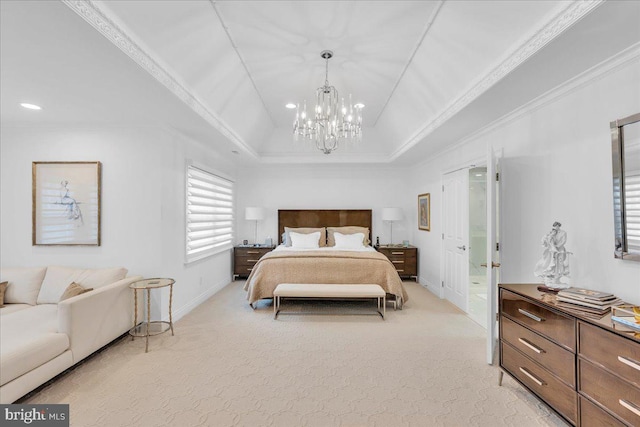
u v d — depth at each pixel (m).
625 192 1.87
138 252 3.44
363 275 4.15
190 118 3.22
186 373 2.45
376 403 2.07
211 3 2.22
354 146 5.85
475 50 2.34
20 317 2.67
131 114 3.10
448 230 4.57
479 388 2.26
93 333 2.63
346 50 2.92
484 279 5.10
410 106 3.90
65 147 3.49
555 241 2.16
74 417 1.91
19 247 3.51
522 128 2.87
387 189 6.43
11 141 3.52
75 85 2.43
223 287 5.40
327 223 6.36
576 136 2.25
